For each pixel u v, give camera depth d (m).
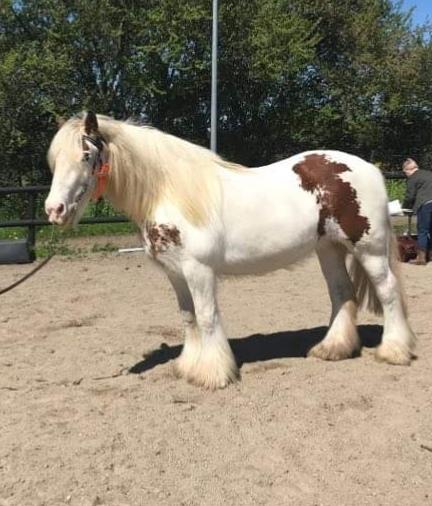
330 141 26.83
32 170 21.52
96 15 19.56
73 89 20.95
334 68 25.67
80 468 3.01
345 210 4.16
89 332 5.44
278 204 4.02
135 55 20.81
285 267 4.24
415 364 4.42
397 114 26.64
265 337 5.21
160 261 3.92
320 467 3.01
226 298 6.63
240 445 3.24
